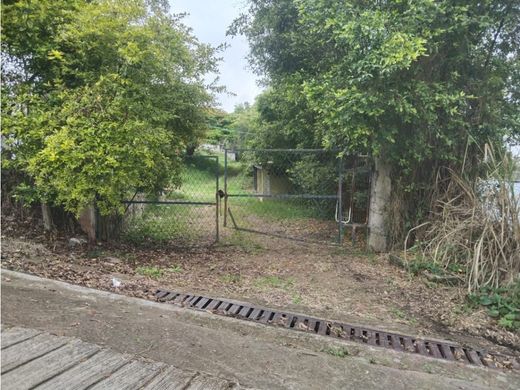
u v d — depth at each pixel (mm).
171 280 4566
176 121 6406
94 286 3838
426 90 5023
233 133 21406
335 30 5250
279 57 8070
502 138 5625
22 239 5008
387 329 3592
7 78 5160
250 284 4652
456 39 5285
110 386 1981
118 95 5031
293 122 9070
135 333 2746
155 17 5727
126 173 4875
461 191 5625
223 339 2920
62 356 2223
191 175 8141
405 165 5984
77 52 5234
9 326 2523
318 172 8633
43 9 4926
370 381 2547
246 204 11969
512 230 4637
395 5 5180
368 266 5574
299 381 2434
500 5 5281
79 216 5195
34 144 4867
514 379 2809
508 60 5793
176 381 2125
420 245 5664
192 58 6312
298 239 7078
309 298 4285
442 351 3246
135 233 6914
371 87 5094
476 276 4480
